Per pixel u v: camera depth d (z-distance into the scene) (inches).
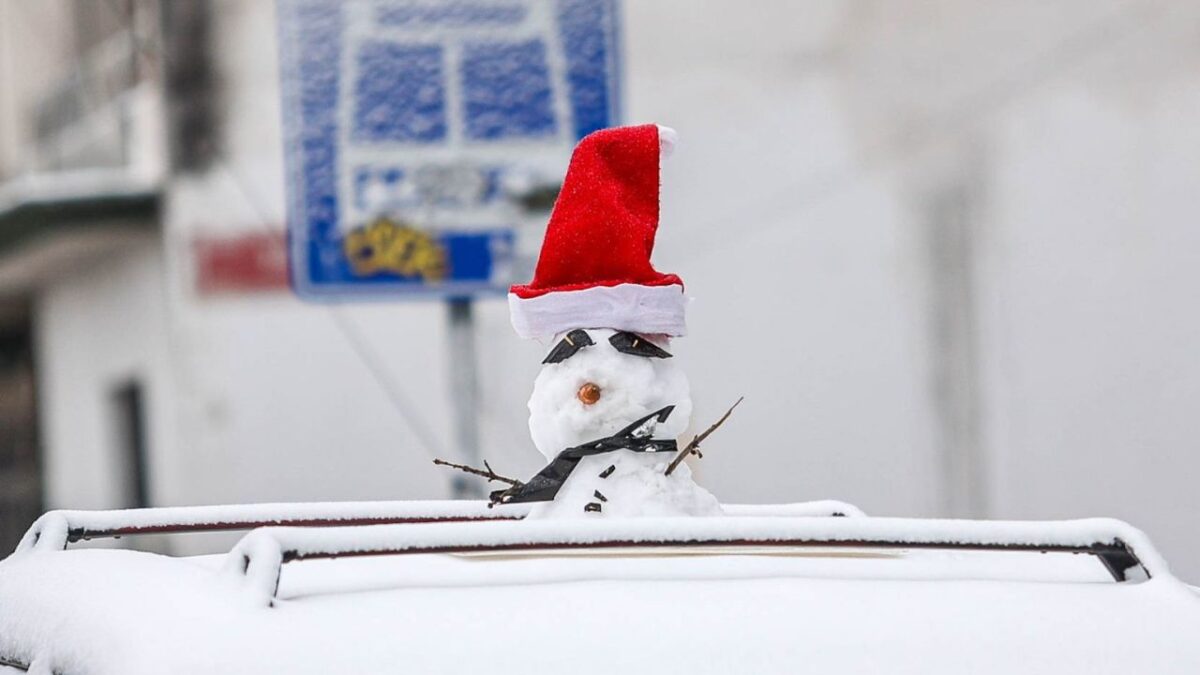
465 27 1535.4
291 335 1587.1
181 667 231.6
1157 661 248.4
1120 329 1588.3
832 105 1592.0
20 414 1987.0
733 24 1587.1
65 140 1775.3
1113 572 301.6
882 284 1590.8
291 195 1560.0
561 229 351.6
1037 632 251.3
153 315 1699.1
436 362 1551.4
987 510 1582.2
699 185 1582.2
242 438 1605.6
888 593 263.0
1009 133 1596.9
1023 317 1587.1
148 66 1636.3
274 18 1573.6
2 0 1802.4
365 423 1571.1
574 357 340.8
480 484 1547.7
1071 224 1587.1
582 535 270.1
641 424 336.8
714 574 278.8
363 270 1553.9
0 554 1968.5
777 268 1589.6
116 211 1704.0
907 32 1596.9
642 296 343.0
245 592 254.1
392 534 266.2
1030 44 1592.0
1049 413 1583.4
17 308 1963.6
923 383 1587.1
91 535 351.3
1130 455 1578.5
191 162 1627.7
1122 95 1593.3
